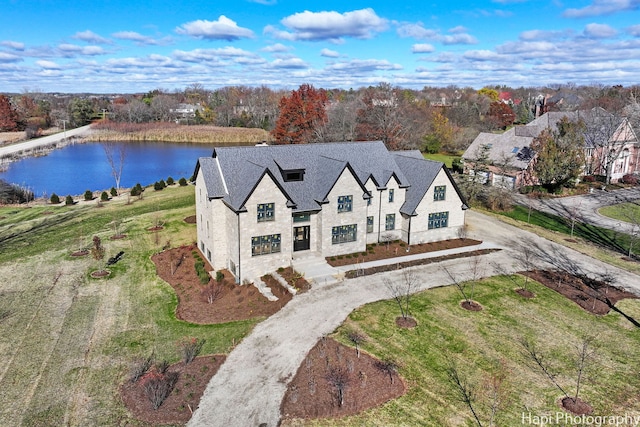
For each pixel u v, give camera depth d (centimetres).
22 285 3553
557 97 15188
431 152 10281
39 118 16512
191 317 3058
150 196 6619
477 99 16850
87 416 2120
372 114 9306
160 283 3594
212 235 3766
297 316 3039
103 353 2634
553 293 3431
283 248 3678
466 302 3250
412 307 3172
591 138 7156
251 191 3397
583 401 2256
